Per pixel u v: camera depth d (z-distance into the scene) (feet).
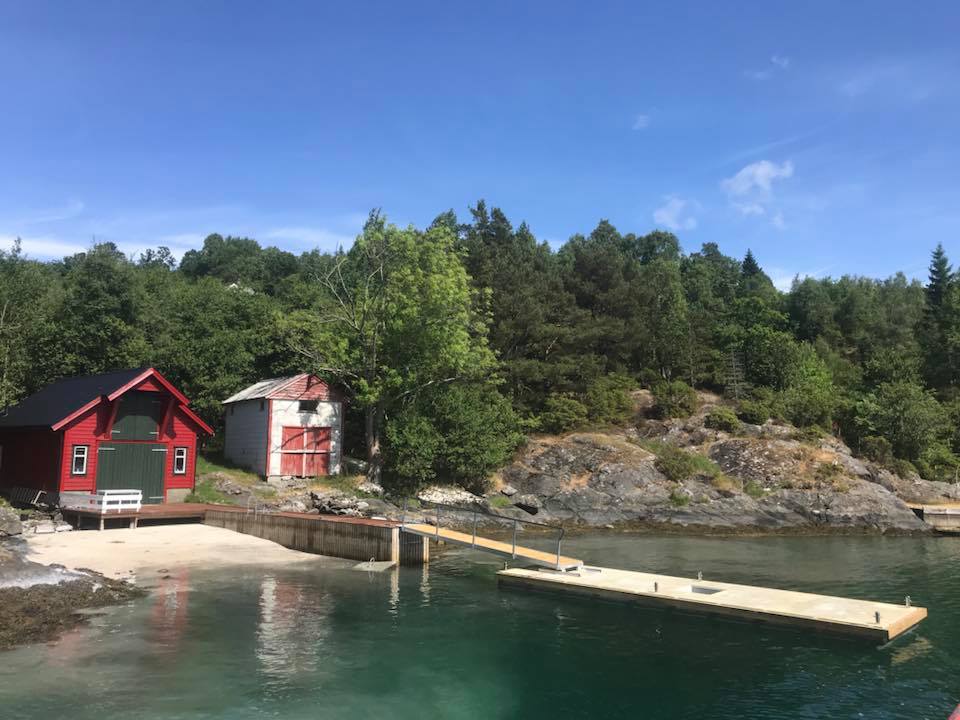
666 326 200.95
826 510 120.37
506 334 160.76
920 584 67.92
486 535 102.94
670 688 38.50
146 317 136.67
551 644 46.29
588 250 225.56
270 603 55.52
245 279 310.24
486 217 218.79
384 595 60.08
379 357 127.85
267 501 106.73
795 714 34.88
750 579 69.72
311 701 35.73
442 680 39.42
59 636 44.45
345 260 133.39
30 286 134.62
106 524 87.15
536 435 149.18
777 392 180.96
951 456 155.33
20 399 120.67
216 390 136.05
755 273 403.34
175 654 41.93
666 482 127.54
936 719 34.19
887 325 270.87
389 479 124.67
